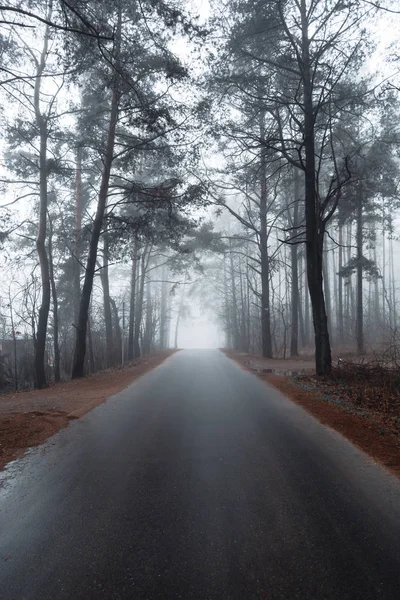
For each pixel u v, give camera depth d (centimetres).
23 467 557
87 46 1014
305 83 1441
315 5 1385
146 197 1856
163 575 315
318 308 1452
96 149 1767
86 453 611
